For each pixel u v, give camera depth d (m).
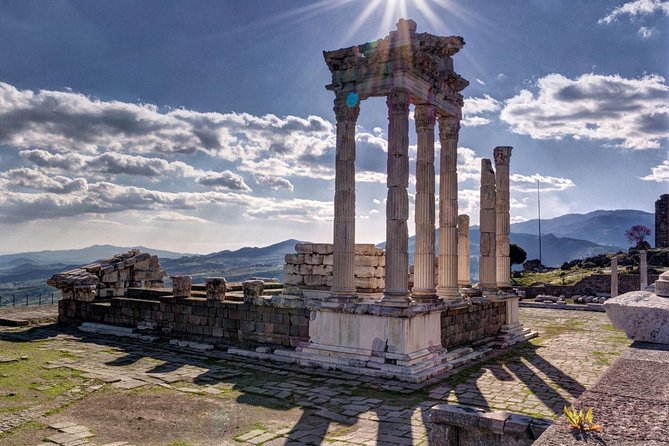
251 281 24.28
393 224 21.00
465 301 25.27
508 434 8.32
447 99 24.94
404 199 21.19
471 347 25.36
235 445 12.81
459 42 23.80
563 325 36.06
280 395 17.16
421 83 22.75
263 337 23.81
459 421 8.67
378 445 12.84
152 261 34.84
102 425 14.12
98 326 28.88
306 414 15.27
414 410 15.73
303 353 21.83
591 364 22.78
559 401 17.06
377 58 21.91
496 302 28.89
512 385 19.00
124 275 33.31
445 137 25.66
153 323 27.38
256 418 14.85
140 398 16.61
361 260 25.55
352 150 22.61
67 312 31.23
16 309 35.81
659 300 9.24
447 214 25.33
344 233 22.12
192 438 13.27
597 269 77.25
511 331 29.31
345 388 18.06
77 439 13.00
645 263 49.53
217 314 25.20
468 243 30.42
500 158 32.03
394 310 20.12
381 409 15.79
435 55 23.84
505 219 31.75
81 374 19.38
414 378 19.00
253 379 19.17
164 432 13.67
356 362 20.42
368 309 20.58
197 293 30.22
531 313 43.72
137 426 14.09
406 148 21.53
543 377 20.27
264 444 12.90
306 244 25.16
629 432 5.03
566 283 68.44
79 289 30.55
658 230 89.56
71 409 15.39
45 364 20.86
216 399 16.64
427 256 22.59
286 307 23.09
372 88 22.08
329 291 24.41
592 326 35.50
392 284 20.70
